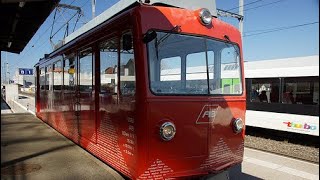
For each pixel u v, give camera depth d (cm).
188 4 534
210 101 495
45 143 812
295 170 734
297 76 1189
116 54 508
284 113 1225
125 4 549
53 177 541
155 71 446
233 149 537
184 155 461
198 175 478
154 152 435
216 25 536
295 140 1266
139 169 434
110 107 530
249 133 1436
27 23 660
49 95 1079
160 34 459
